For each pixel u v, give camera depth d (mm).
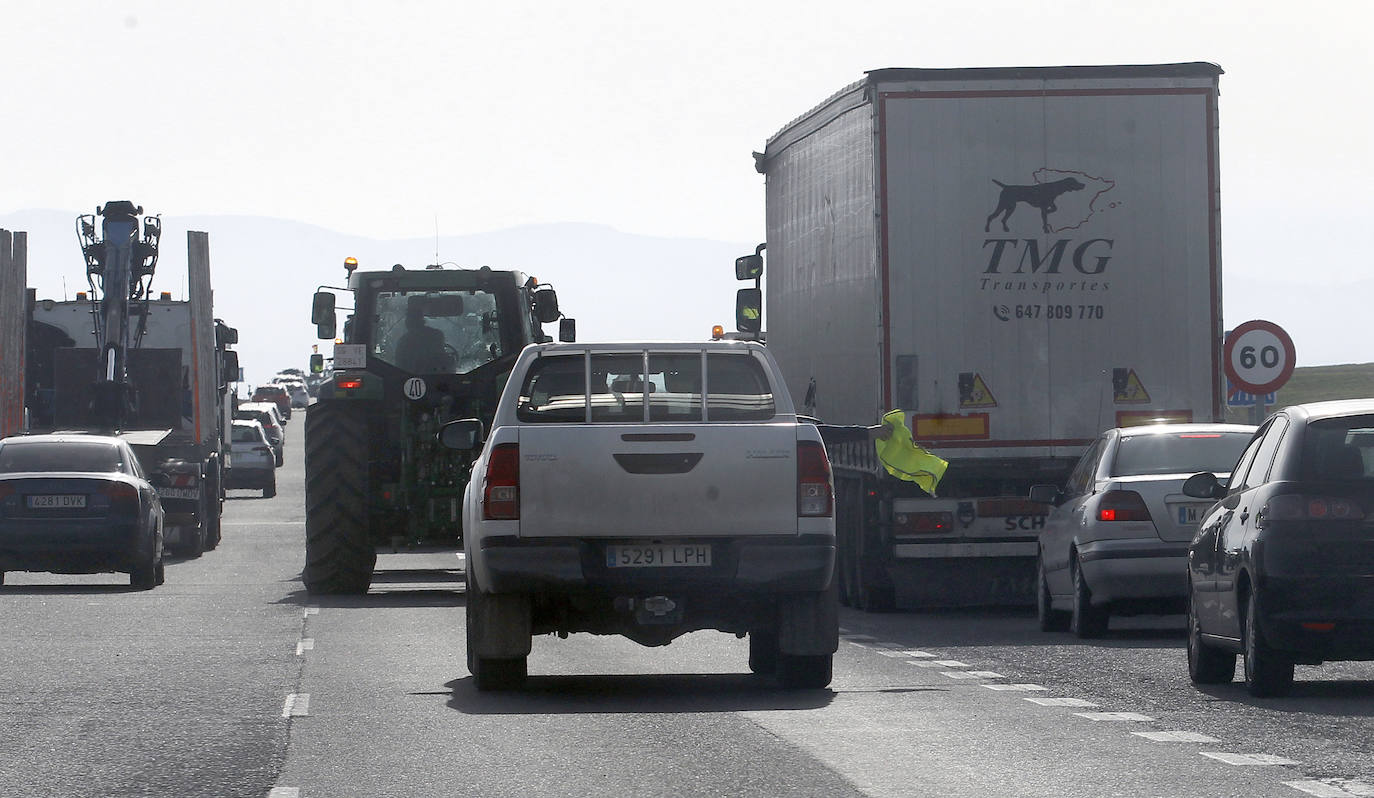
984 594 82625
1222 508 48500
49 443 91750
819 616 46844
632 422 47344
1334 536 43812
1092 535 62781
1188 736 38375
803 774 33844
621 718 42156
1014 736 38625
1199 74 73312
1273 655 44438
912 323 73375
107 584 94812
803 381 88000
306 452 84188
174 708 44406
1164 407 73688
